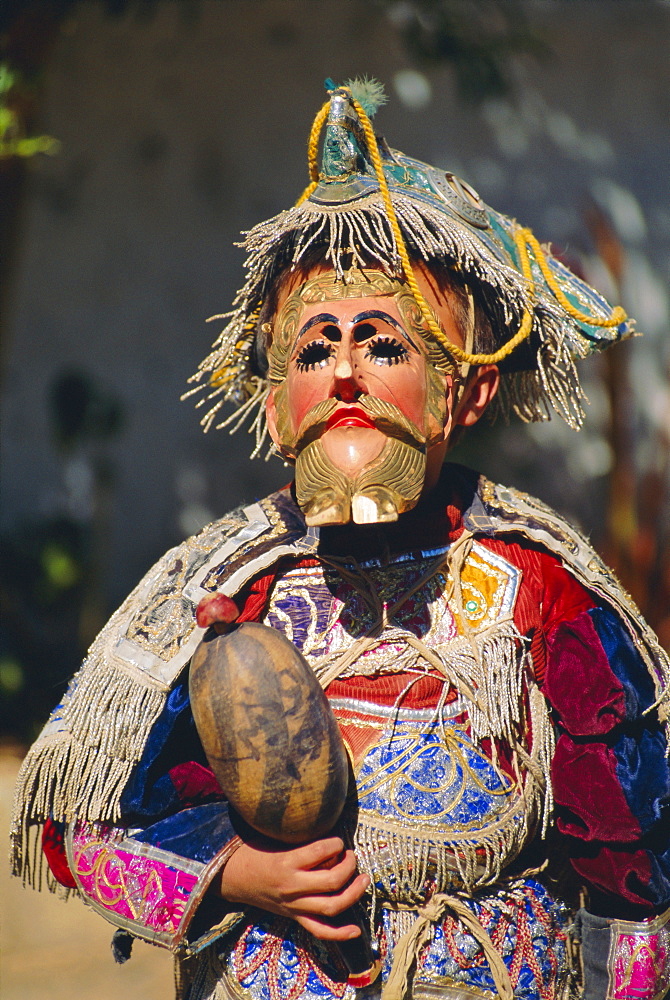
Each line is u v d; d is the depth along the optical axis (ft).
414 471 17.20
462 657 17.70
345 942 16.62
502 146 74.79
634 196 76.02
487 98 66.33
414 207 18.17
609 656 18.37
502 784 17.38
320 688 16.33
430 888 17.01
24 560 65.72
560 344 19.92
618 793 17.63
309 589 18.42
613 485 62.90
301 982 17.03
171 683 17.62
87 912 42.09
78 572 66.74
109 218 76.07
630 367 73.97
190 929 17.49
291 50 75.05
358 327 17.40
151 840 17.28
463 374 18.81
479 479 19.84
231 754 15.78
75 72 75.00
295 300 18.01
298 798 15.74
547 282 19.85
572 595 18.86
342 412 17.17
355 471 16.87
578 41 75.25
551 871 18.39
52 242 75.72
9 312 63.87
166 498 75.92
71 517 73.26
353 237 18.35
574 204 75.20
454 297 18.79
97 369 75.92
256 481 77.10
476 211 19.34
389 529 18.61
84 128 75.51
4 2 54.39
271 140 75.92
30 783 17.74
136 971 37.60
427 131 74.08
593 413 73.67
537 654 18.28
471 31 65.05
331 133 18.34
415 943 16.80
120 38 74.74
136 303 76.33
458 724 17.47
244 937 17.57
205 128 75.92
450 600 18.24
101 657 18.07
